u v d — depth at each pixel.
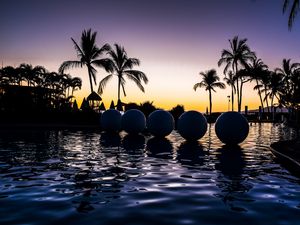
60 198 4.24
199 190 4.74
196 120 13.16
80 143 11.70
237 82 38.91
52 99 30.56
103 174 5.89
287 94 40.22
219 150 10.09
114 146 10.79
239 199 4.27
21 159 7.67
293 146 9.71
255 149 10.54
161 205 3.94
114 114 18.34
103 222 3.30
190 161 7.60
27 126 21.33
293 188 4.94
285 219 3.46
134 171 6.22
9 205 3.92
